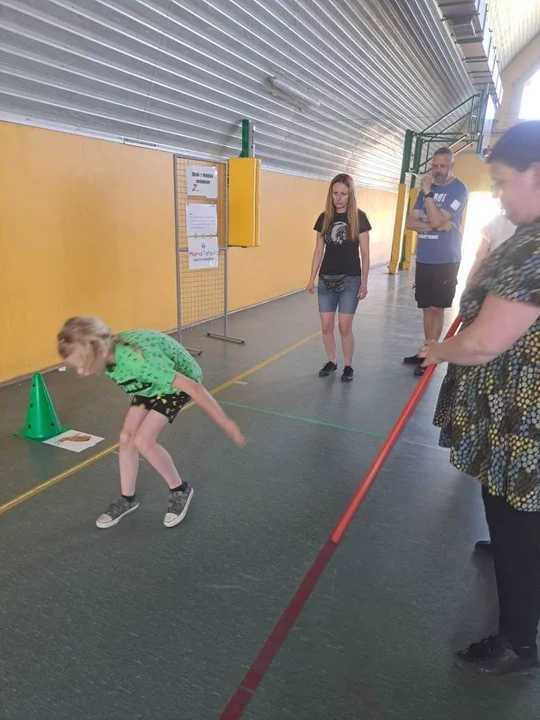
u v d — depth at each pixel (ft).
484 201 55.31
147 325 18.37
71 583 6.74
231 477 9.45
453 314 25.25
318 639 6.00
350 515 5.51
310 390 13.98
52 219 14.07
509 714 5.16
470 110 44.16
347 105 26.94
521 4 39.19
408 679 5.52
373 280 36.81
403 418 5.85
